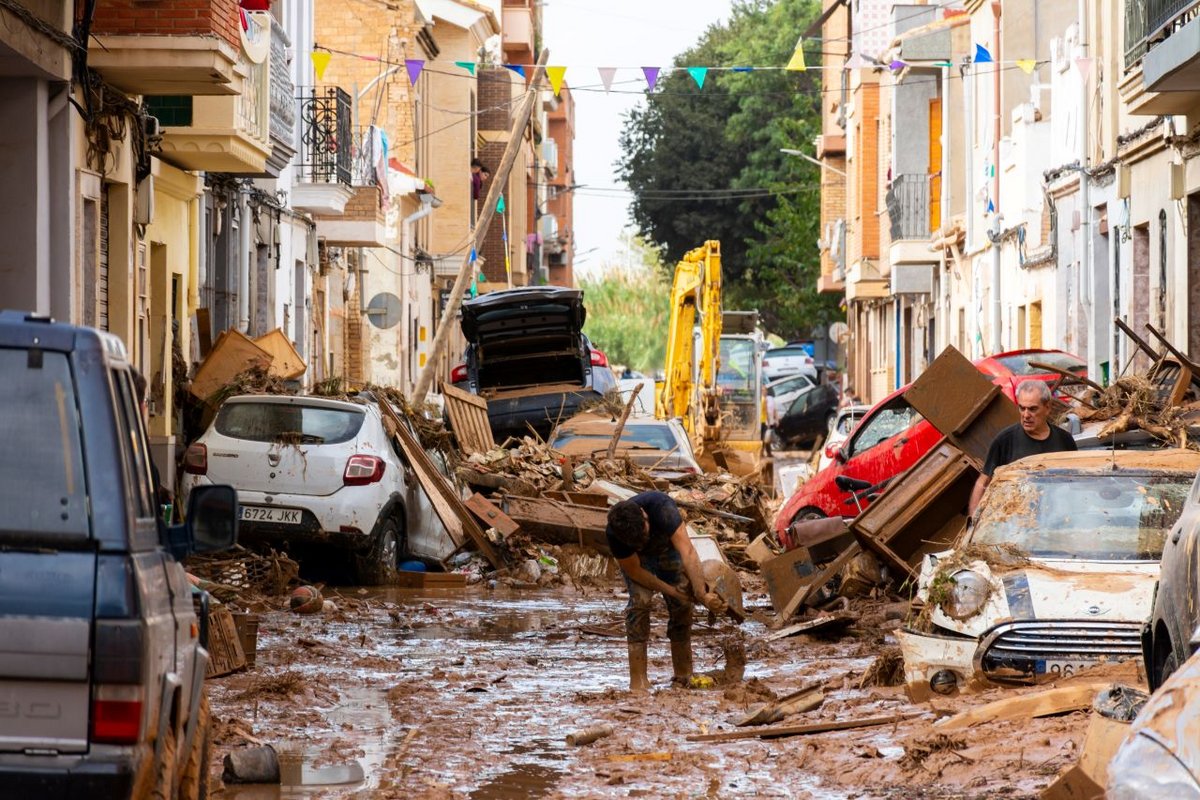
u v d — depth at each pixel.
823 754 13.78
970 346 61.06
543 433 47.28
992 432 24.36
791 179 127.50
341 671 19.22
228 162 35.59
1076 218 45.06
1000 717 13.97
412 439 31.50
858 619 22.67
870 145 81.31
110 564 8.40
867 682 17.53
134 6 29.34
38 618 8.30
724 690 17.70
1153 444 23.06
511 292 48.72
